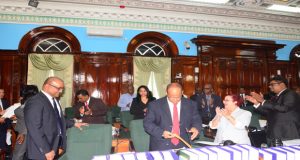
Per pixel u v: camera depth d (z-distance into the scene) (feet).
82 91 14.33
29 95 10.51
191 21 24.99
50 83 8.52
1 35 21.22
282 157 4.25
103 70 23.08
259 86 26.58
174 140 8.02
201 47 24.86
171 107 8.54
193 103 8.87
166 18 24.39
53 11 22.02
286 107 9.85
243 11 24.40
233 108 9.10
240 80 25.95
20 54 21.48
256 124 11.36
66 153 8.52
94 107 14.60
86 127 8.89
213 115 18.12
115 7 22.82
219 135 9.04
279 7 23.52
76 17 22.53
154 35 24.27
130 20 23.66
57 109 8.88
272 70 27.30
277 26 27.30
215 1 22.21
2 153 15.23
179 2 22.22
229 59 25.79
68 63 22.39
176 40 24.80
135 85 23.75
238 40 25.02
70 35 22.41
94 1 21.79
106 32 23.04
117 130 11.80
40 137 7.77
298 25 27.76
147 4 22.49
